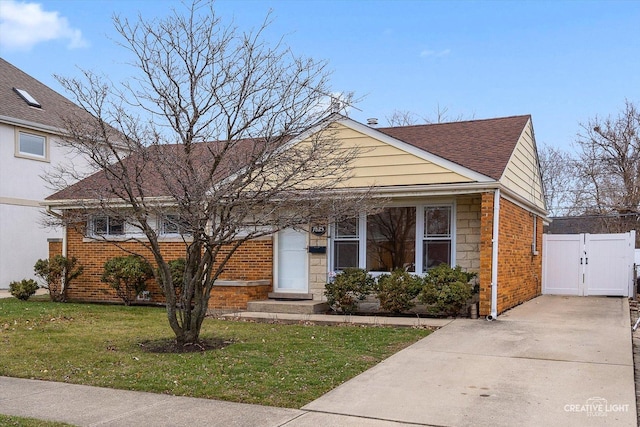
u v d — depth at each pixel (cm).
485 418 538
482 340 903
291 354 812
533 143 1571
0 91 2031
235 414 554
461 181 1155
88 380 687
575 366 728
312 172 926
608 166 2892
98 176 1346
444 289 1119
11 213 1934
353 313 1240
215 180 843
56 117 2114
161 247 1452
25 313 1241
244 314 1221
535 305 1358
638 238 2680
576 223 2941
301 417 544
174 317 870
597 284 1659
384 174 1227
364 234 1300
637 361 773
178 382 668
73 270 1534
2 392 639
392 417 543
